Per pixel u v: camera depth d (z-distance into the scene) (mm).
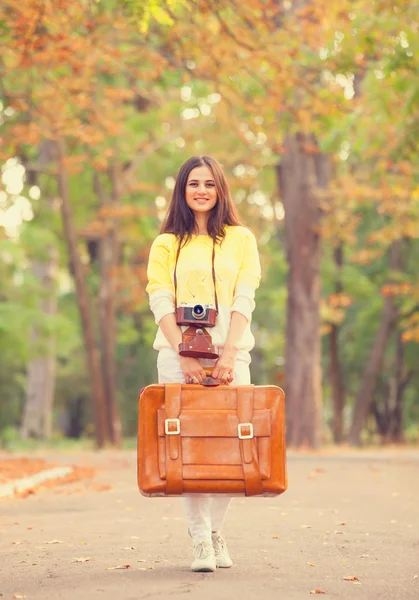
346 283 36500
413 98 16062
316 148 20328
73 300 44375
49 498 10023
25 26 12469
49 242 30703
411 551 6301
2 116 17938
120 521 7938
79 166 22375
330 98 15453
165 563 5680
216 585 4895
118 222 28516
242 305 5289
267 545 6527
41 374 38219
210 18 13922
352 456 19188
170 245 5414
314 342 26734
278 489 5023
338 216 26797
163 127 29297
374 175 23062
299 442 26484
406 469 14812
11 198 27953
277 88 14695
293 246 26781
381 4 14719
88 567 5562
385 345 34688
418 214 25844
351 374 42531
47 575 5312
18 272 32094
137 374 49219
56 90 14953
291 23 15164
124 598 4562
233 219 5520
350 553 6195
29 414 38062
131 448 27312
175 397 5055
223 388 5109
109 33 15078
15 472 12719
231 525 7680
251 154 28219
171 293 5324
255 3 13523
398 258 35406
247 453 5016
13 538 6898
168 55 14633
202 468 4984
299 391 26594
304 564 5727
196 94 27781
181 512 8625
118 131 17938
